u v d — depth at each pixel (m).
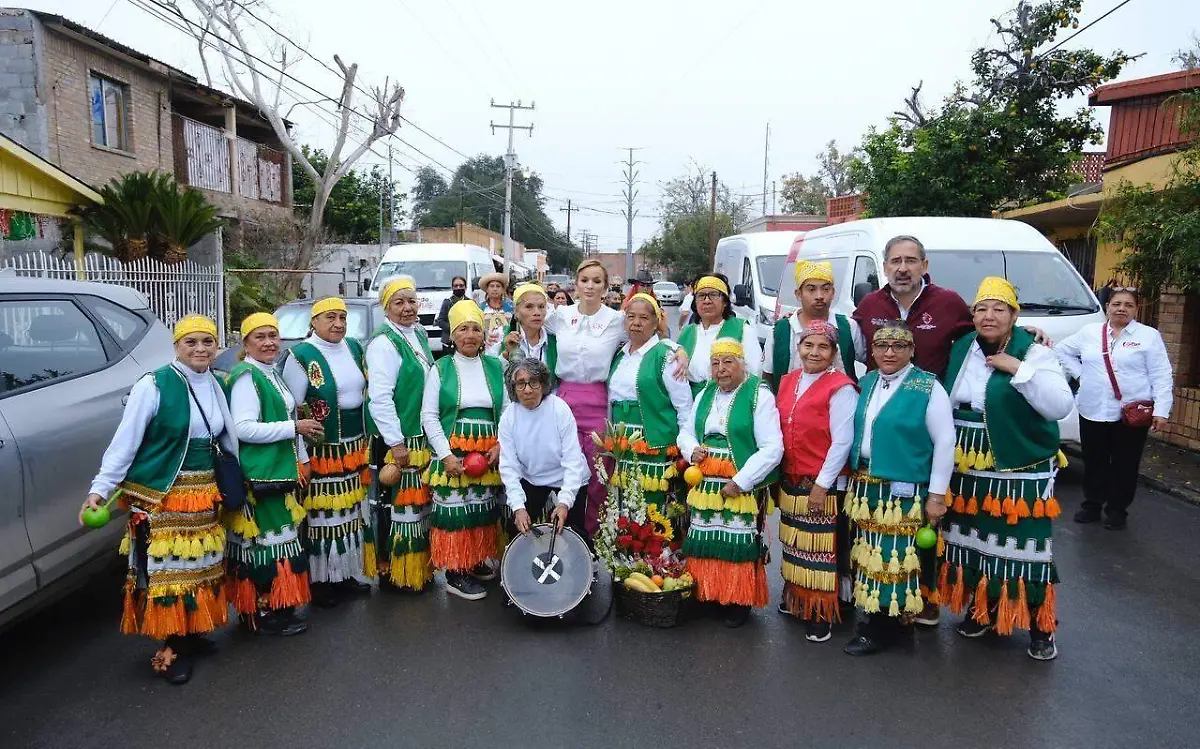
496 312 8.35
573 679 4.01
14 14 14.06
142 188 13.09
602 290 5.18
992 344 4.10
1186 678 4.02
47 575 3.99
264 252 21.58
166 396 3.86
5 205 11.73
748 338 5.11
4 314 4.10
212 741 3.48
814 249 9.87
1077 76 14.41
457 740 3.49
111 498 3.79
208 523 4.02
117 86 16.58
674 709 3.73
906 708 3.75
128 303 5.05
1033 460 4.02
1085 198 10.54
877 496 4.14
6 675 4.04
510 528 5.17
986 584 4.19
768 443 4.35
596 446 5.04
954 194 14.29
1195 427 8.70
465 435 4.86
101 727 3.58
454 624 4.66
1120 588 5.17
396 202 44.91
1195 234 7.15
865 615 4.43
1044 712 3.71
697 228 55.12
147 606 3.87
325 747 3.44
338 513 4.82
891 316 4.67
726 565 4.50
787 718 3.66
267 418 4.33
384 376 4.84
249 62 19.16
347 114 21.78
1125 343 6.22
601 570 5.49
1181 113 8.09
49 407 4.08
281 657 4.24
